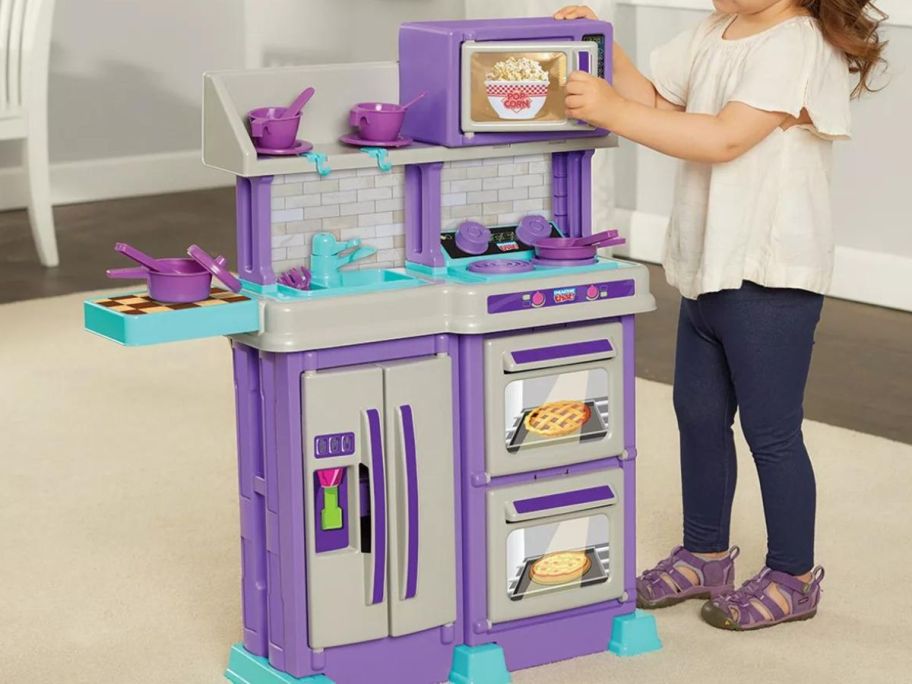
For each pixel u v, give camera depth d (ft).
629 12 15.19
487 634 6.83
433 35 6.75
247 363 6.50
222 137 6.48
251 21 19.85
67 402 11.19
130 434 10.52
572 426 6.89
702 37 7.28
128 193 19.06
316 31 19.15
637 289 6.94
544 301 6.68
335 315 6.28
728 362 7.31
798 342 7.18
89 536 8.69
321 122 6.88
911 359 12.39
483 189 7.13
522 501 6.79
